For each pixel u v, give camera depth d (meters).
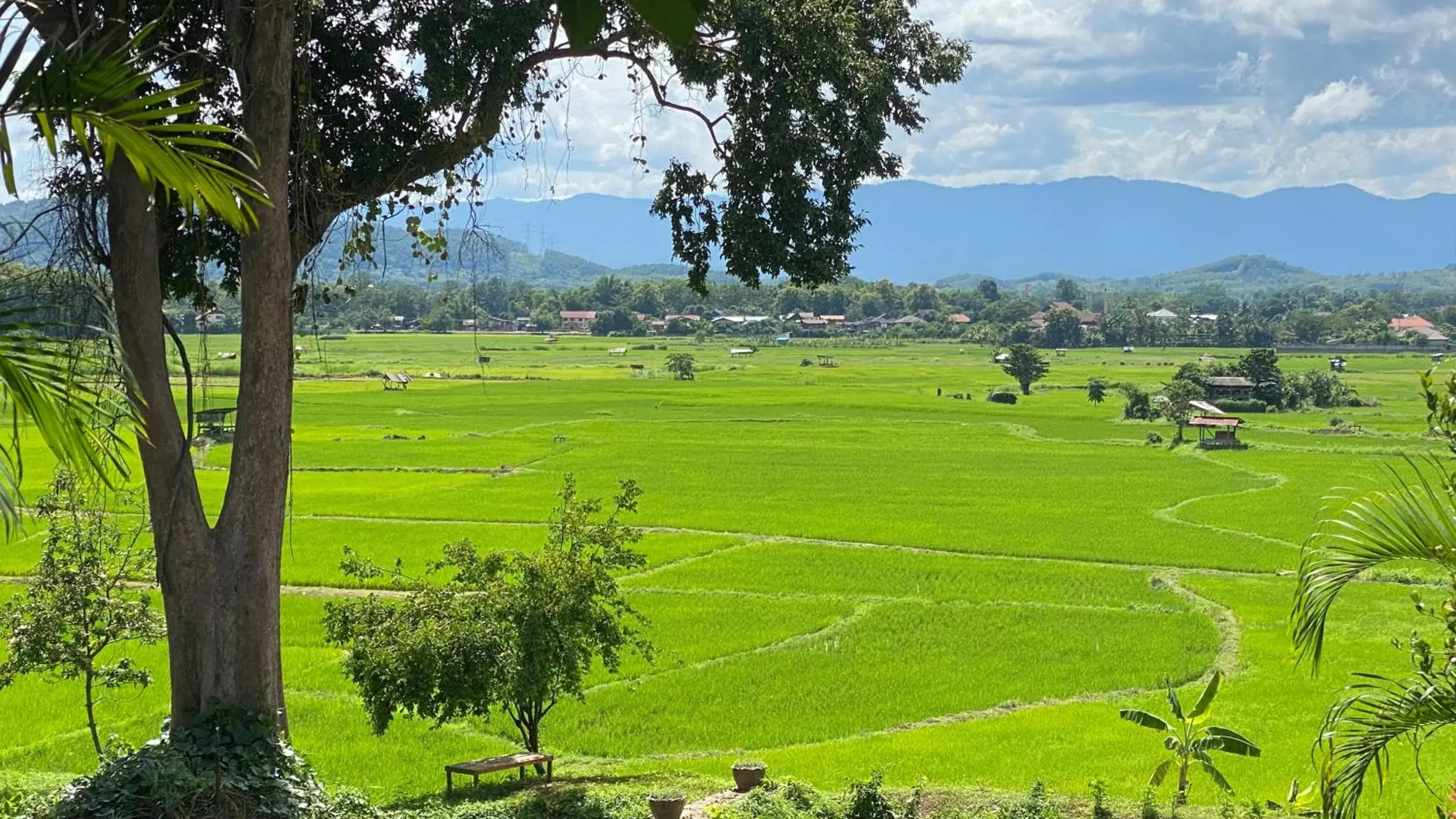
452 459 68.31
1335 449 75.31
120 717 22.30
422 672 16.44
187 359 12.27
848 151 14.30
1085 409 104.75
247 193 7.05
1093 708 23.12
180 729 12.10
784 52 13.84
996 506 52.62
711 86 14.33
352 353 171.88
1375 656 26.80
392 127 13.88
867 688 24.64
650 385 124.31
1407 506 8.02
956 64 15.11
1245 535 45.03
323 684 24.66
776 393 115.75
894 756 19.84
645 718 22.61
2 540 40.91
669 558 40.12
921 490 57.72
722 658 27.06
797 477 62.06
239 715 12.09
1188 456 73.69
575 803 14.08
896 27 15.00
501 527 45.78
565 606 17.12
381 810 14.21
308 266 14.04
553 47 13.82
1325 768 8.46
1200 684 25.02
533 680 16.77
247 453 12.30
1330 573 8.16
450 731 21.59
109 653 26.77
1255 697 23.77
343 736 21.30
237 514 12.32
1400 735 8.37
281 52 11.71
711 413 96.88
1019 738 20.97
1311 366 168.38
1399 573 36.28
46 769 19.23
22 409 7.34
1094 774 18.72
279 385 12.40
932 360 184.12
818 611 31.91
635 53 14.26
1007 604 32.94
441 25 12.78
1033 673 25.77
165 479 12.06
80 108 6.32
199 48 12.01
